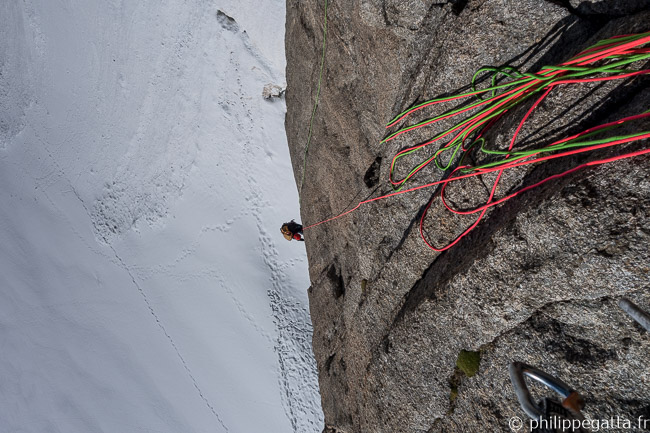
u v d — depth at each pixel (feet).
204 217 41.91
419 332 12.89
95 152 50.67
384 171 15.56
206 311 43.93
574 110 9.23
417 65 13.12
